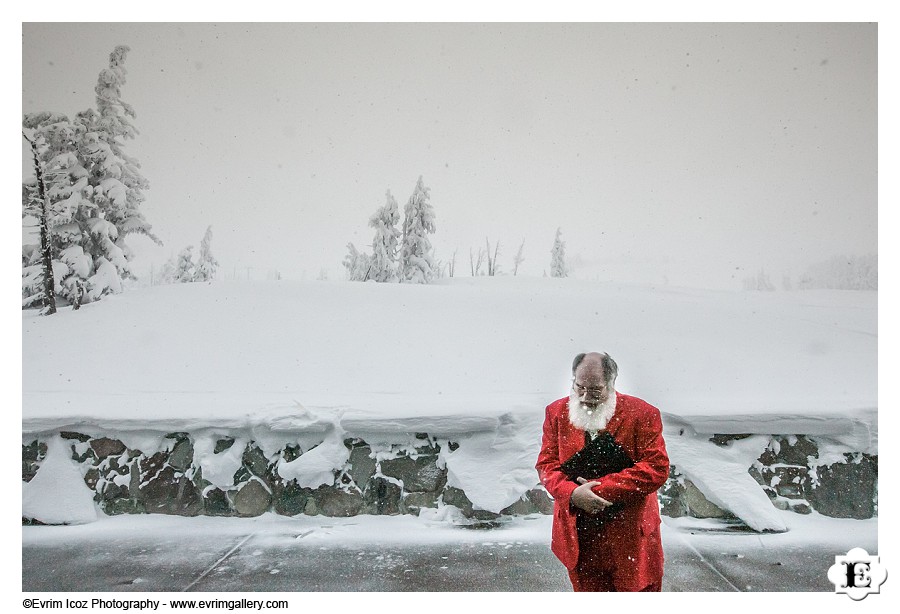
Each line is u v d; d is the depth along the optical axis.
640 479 2.57
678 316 9.16
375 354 7.58
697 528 4.61
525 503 4.84
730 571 3.82
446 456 4.97
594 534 2.71
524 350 7.71
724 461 4.86
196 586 3.66
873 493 4.79
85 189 12.31
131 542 4.45
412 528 4.68
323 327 8.71
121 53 12.37
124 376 6.93
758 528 4.52
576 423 2.80
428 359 7.40
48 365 7.40
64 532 4.67
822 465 4.86
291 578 3.76
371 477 4.97
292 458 5.04
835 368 6.93
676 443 4.93
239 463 5.04
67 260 11.62
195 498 5.00
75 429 5.14
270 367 7.16
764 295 10.34
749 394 5.93
